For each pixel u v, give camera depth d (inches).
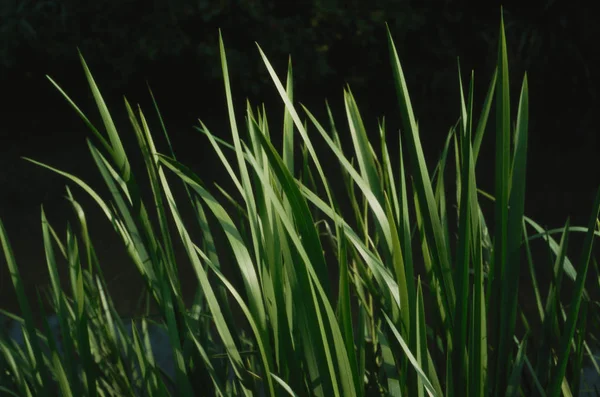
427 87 590.9
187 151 476.1
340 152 111.0
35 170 432.8
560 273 117.4
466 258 109.0
